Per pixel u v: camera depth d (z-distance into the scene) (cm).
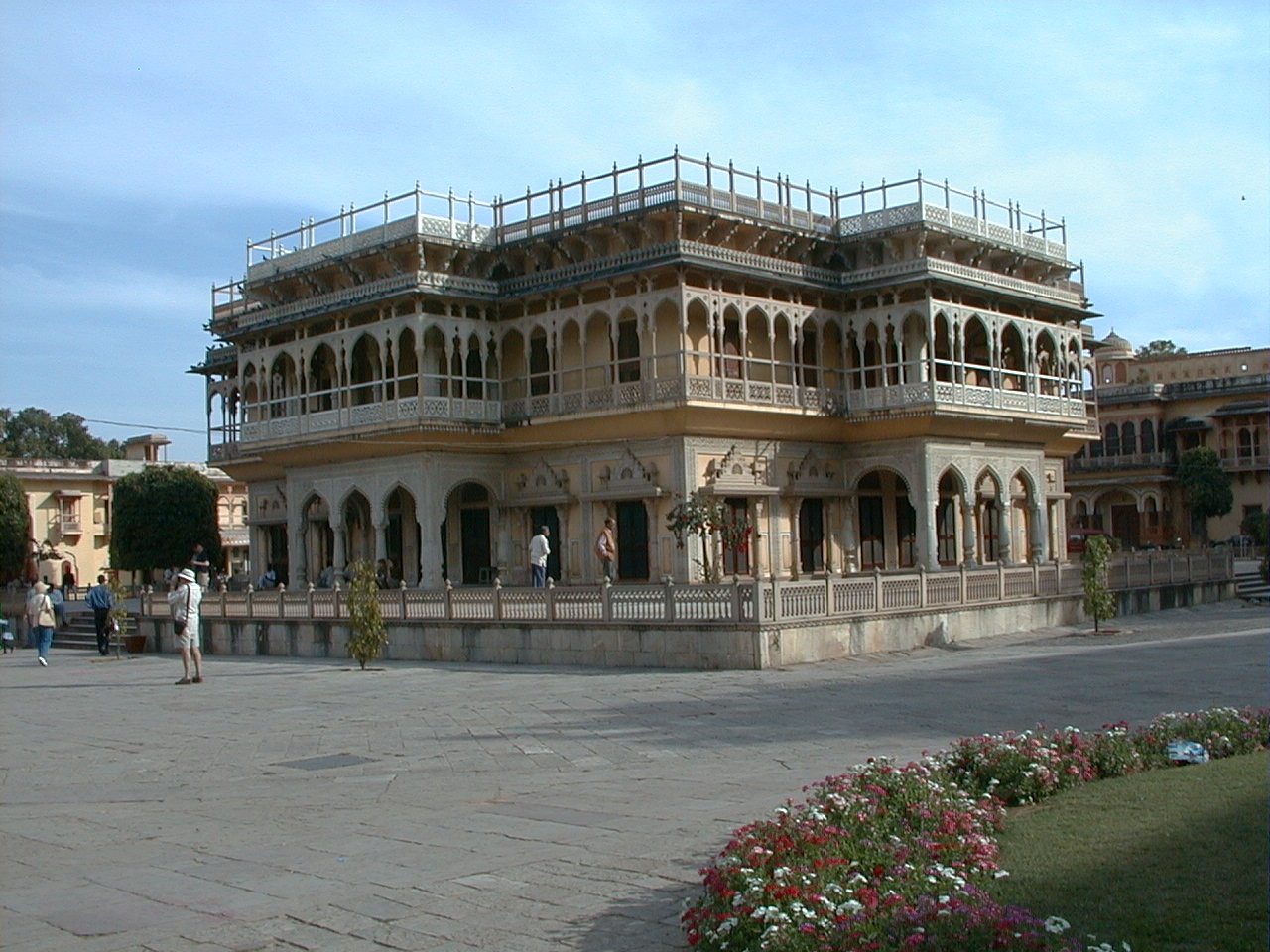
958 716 1709
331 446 4259
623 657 2558
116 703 2322
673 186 3703
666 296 3716
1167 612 3794
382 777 1409
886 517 4475
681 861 949
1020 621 3122
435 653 2952
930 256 4131
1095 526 7212
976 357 4572
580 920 808
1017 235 4506
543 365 4188
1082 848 877
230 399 5150
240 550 7925
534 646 2731
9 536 6281
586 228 3891
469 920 818
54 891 938
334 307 4172
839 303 4247
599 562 3944
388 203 4131
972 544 4278
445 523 4306
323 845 1062
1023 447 4584
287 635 3366
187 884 946
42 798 1350
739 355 4000
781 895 727
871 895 729
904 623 2712
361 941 784
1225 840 870
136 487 6069
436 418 3947
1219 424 6806
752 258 3847
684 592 2477
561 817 1136
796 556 4081
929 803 962
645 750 1530
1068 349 4797
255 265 4631
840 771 1323
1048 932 659
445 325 4050
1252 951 648
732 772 1348
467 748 1602
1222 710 1384
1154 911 718
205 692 2466
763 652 2348
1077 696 1886
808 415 4009
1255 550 6091
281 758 1587
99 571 7288
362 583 2795
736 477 3891
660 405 3675
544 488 4122
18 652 4125
